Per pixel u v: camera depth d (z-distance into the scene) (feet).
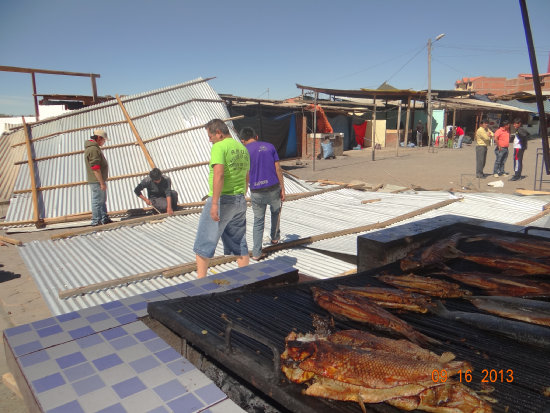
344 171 56.75
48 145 33.37
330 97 101.96
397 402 5.74
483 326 8.49
